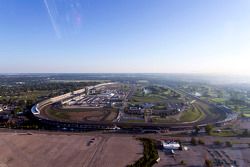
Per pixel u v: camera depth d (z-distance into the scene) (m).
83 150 108.81
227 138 129.75
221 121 166.75
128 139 126.00
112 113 193.00
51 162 95.50
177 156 103.31
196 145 117.50
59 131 141.75
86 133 137.38
